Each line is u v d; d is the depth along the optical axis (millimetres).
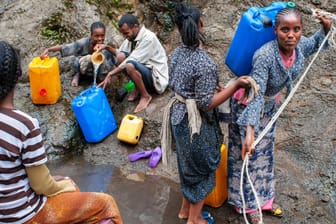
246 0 5809
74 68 5188
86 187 4188
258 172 3457
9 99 2412
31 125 2395
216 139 3324
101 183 4230
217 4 5863
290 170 4055
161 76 4953
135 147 4613
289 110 4625
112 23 5898
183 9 3031
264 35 3045
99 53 4852
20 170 2465
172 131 3348
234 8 5785
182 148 3262
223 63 5266
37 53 5520
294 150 4246
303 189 3865
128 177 4289
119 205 3945
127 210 3885
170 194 4047
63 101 5023
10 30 5684
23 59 5465
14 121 2361
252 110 2953
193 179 3367
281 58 3016
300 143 4297
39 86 4844
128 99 5043
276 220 3617
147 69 4840
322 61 5062
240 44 3133
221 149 3637
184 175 3369
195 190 3428
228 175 3604
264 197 3588
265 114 3254
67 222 2730
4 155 2377
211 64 3033
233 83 3016
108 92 5172
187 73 3062
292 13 2877
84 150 4684
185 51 3096
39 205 2619
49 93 4891
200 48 3092
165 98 4969
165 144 3373
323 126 4418
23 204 2521
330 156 4117
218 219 3686
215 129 3332
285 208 3707
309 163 4098
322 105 4625
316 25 5375
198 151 3225
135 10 6082
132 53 4805
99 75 5172
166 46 5797
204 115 3240
